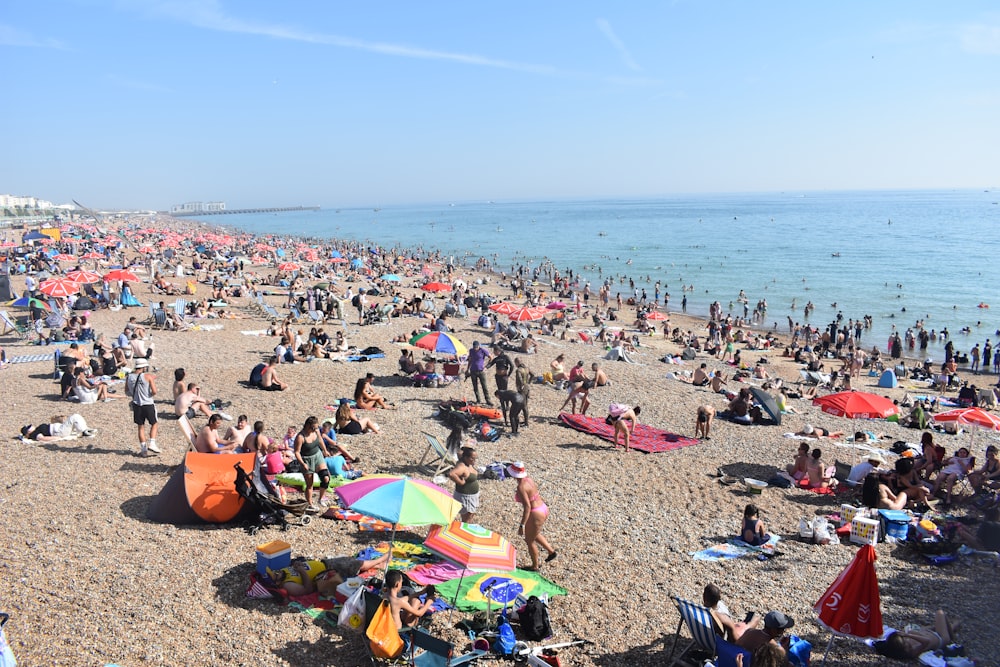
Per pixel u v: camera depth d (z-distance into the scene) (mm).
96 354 22312
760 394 20391
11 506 10609
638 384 24844
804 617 9172
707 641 7723
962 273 75750
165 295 40438
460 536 8719
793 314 54594
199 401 16703
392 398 20109
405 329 33375
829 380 29734
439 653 7254
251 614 8133
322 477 11719
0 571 8469
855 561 7629
